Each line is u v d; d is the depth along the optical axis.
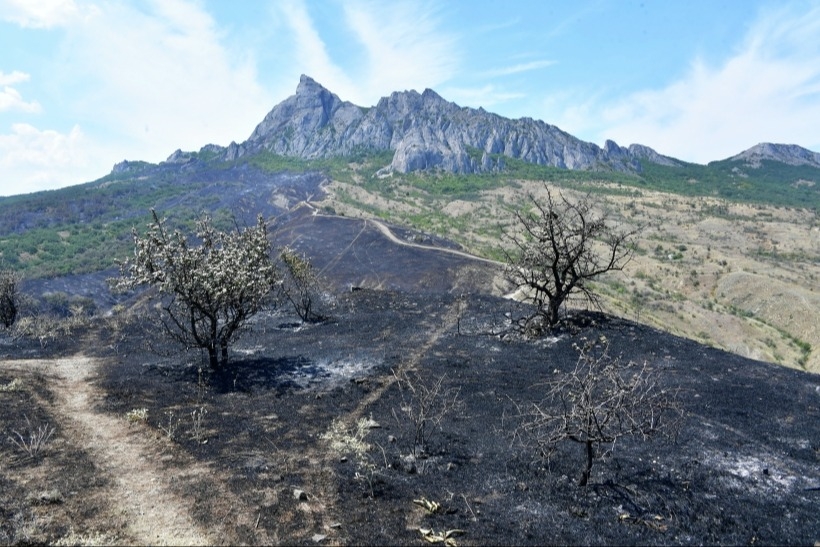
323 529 8.38
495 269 64.56
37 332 29.12
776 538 8.82
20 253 89.62
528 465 11.69
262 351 23.45
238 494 9.52
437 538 8.21
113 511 8.73
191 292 18.81
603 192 181.50
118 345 26.06
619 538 8.63
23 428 12.88
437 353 22.56
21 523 8.05
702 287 84.00
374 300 35.75
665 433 13.43
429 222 128.88
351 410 15.64
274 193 152.75
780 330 70.12
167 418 14.33
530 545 8.26
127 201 143.62
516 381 18.58
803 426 14.56
